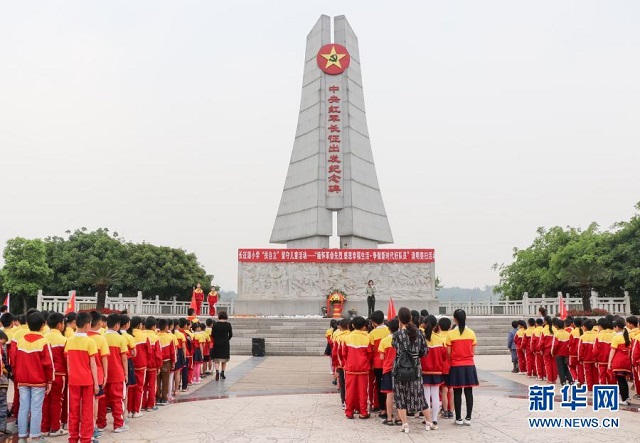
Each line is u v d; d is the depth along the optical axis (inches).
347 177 1382.9
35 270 1601.9
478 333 995.9
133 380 385.1
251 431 344.8
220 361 607.8
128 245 1879.9
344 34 1467.8
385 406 400.5
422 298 1293.1
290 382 589.0
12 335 410.0
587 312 1122.7
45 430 339.6
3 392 345.4
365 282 1296.8
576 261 1289.4
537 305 1248.2
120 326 369.1
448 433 335.6
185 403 456.1
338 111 1419.8
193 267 1914.4
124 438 327.3
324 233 1355.8
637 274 1253.7
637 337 432.5
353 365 385.4
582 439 319.9
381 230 1457.9
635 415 394.9
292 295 1290.6
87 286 1717.5
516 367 677.3
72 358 306.2
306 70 1496.1
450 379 363.3
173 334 482.0
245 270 1300.4
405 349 344.5
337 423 369.1
